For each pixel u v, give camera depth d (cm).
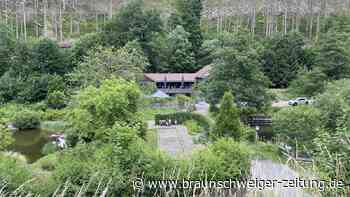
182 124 2669
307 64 4175
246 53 2558
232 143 909
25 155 2034
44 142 2375
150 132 2228
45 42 4053
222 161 798
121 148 855
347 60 3325
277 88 4122
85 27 6631
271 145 1561
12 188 692
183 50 4834
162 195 639
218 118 1753
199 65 4928
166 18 5912
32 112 2897
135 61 3259
